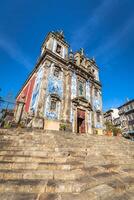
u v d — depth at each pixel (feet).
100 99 83.15
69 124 54.39
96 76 92.22
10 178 11.14
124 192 10.81
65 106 57.93
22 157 14.89
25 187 9.66
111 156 21.68
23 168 13.09
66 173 12.25
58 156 17.28
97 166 15.75
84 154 20.47
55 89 57.98
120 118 145.07
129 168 17.69
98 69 97.60
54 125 50.37
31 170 12.40
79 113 63.77
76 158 17.30
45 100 52.11
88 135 38.63
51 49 66.13
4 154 15.76
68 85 63.10
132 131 124.06
